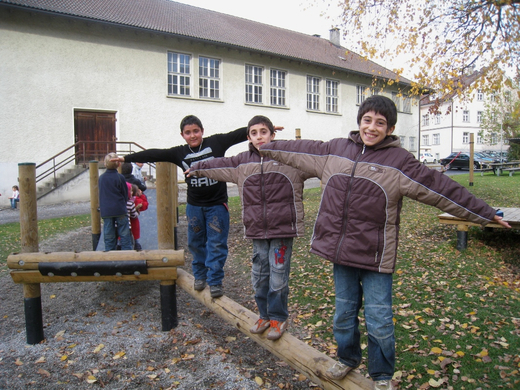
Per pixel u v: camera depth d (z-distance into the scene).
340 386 2.27
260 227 2.72
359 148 2.18
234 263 6.39
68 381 3.14
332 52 26.83
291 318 4.22
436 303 4.29
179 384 3.06
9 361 3.46
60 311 4.55
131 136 16.81
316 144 2.38
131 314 4.43
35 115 14.76
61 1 15.92
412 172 2.00
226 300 3.47
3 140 14.24
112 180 5.22
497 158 29.70
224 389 2.98
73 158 15.48
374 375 2.09
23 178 3.78
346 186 2.12
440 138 48.25
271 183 2.70
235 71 19.94
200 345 3.67
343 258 2.09
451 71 8.88
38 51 14.71
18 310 4.62
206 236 3.80
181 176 19.22
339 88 24.81
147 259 3.75
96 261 3.70
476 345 3.39
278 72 22.03
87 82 15.73
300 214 2.73
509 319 3.79
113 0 18.52
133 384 3.07
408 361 3.25
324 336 3.78
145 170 16.83
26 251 3.81
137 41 16.83
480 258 5.59
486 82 9.22
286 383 3.05
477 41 8.29
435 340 3.53
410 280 5.02
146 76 17.09
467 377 2.97
